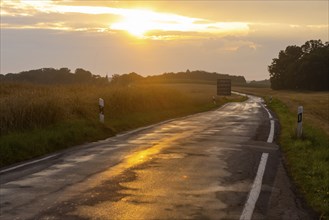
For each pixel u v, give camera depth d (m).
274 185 7.90
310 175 8.77
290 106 46.38
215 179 8.28
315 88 128.38
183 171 9.02
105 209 6.23
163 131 17.16
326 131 23.75
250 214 6.07
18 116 13.69
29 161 10.17
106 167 9.39
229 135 15.80
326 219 5.98
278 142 14.09
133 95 24.95
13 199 6.75
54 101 15.89
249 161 10.31
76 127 14.68
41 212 6.07
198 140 14.23
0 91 22.45
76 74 50.19
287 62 141.00
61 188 7.47
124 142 13.62
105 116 19.75
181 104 33.09
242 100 72.44
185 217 5.89
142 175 8.57
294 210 6.36
